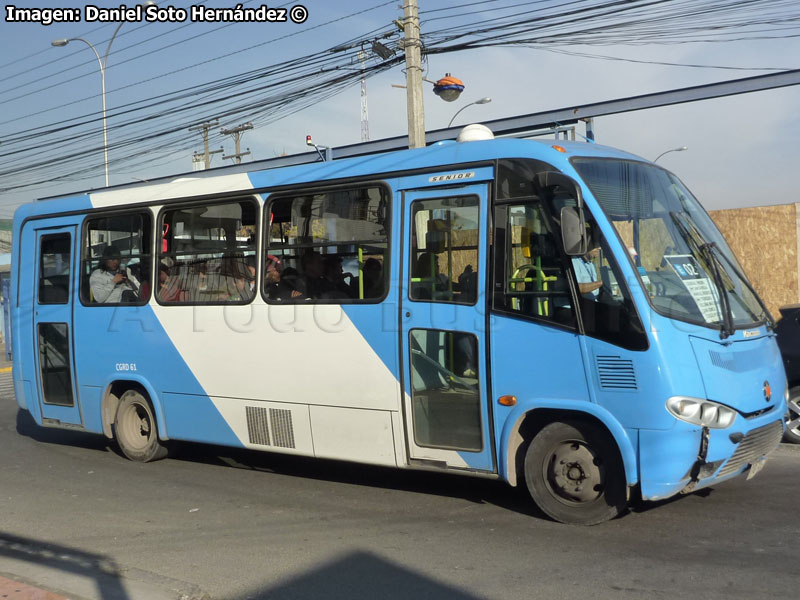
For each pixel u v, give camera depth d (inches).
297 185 295.4
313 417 287.1
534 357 237.1
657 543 219.0
